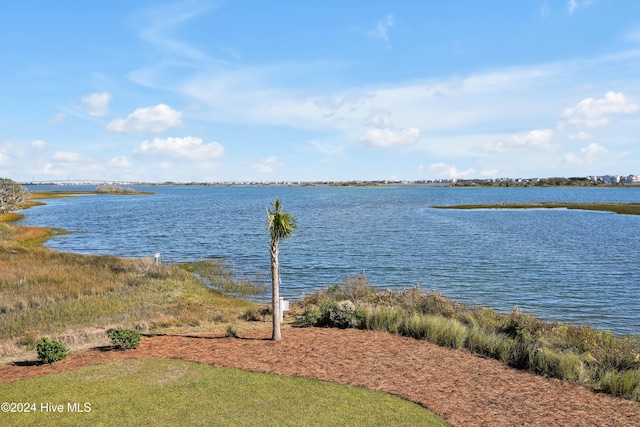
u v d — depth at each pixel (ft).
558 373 39.50
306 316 60.95
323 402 32.81
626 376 36.96
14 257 115.55
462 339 48.01
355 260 135.64
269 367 40.42
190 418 30.12
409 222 253.85
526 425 30.09
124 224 253.85
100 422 29.53
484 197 625.41
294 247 162.30
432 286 101.30
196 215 321.52
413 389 35.73
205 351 45.62
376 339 50.47
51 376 38.09
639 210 313.73
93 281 90.99
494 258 137.18
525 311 80.89
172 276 102.06
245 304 85.25
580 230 211.41
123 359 42.83
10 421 29.68
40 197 595.47
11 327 60.75
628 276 111.04
